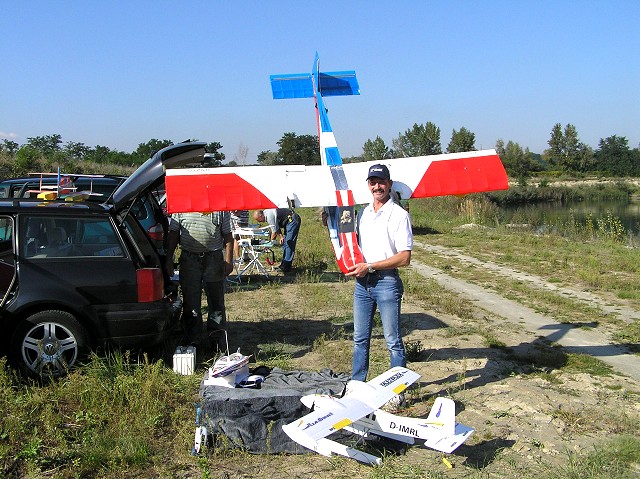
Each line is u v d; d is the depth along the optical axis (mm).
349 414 3621
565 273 11453
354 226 4828
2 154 26031
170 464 3863
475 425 4582
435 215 24562
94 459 3744
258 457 4020
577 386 5492
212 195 4699
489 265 12539
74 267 5102
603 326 7664
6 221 5672
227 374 4582
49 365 4973
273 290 9672
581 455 4078
